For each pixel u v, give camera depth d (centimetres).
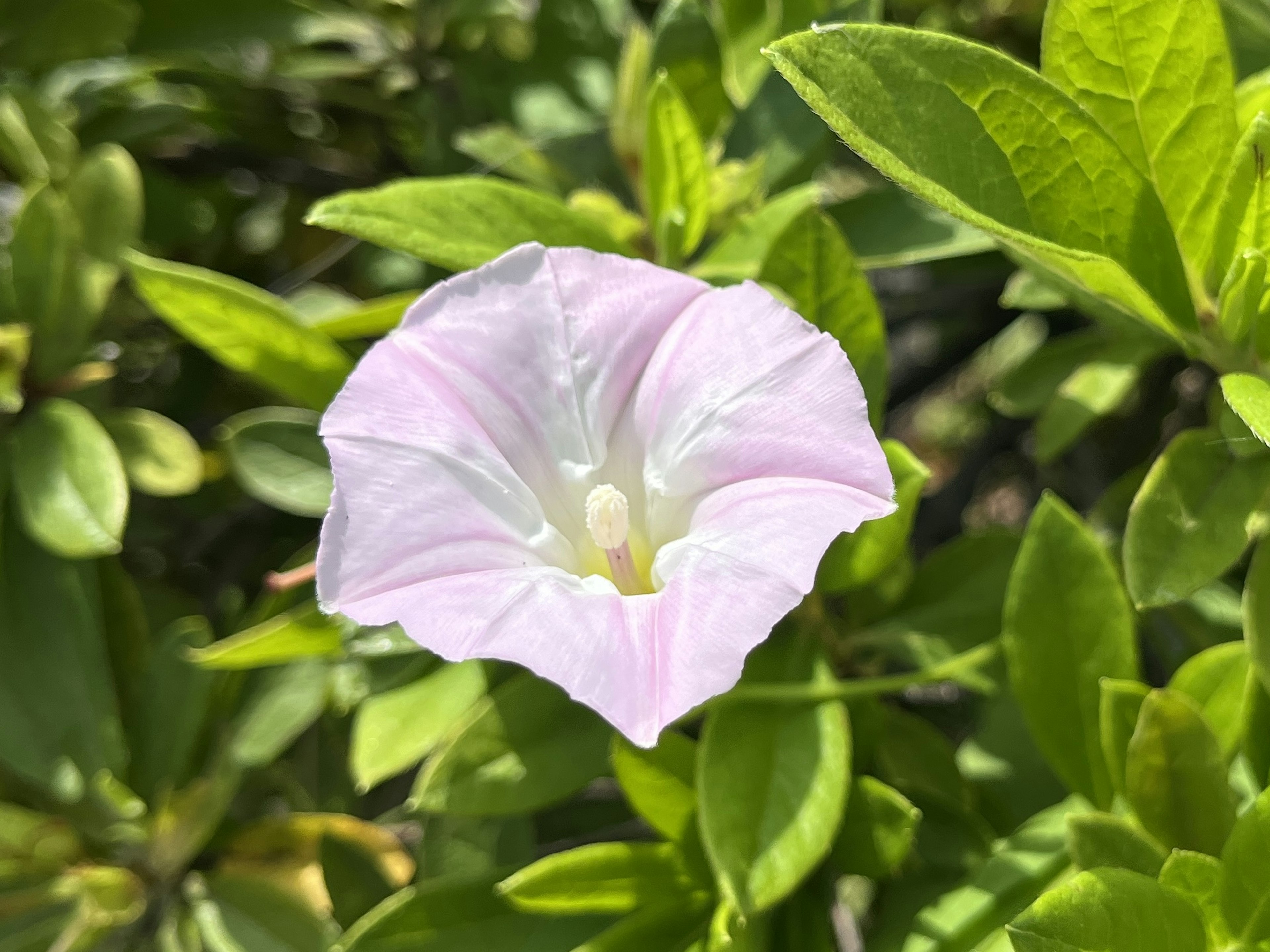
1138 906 10
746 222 14
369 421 11
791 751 12
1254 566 12
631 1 21
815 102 10
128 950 16
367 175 23
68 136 18
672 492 11
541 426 12
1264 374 12
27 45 20
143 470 17
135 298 20
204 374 23
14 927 16
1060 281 12
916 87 10
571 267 12
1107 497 17
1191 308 12
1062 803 13
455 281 12
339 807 18
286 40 20
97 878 16
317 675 17
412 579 10
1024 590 13
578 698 10
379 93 22
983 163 11
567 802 17
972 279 20
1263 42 16
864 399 10
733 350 11
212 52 20
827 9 16
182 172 23
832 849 12
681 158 14
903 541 12
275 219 25
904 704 18
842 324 13
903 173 10
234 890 16
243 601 19
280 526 22
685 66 16
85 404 18
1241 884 10
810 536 10
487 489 11
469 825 14
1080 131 11
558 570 11
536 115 19
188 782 17
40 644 17
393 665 14
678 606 10
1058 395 15
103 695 16
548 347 12
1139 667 13
